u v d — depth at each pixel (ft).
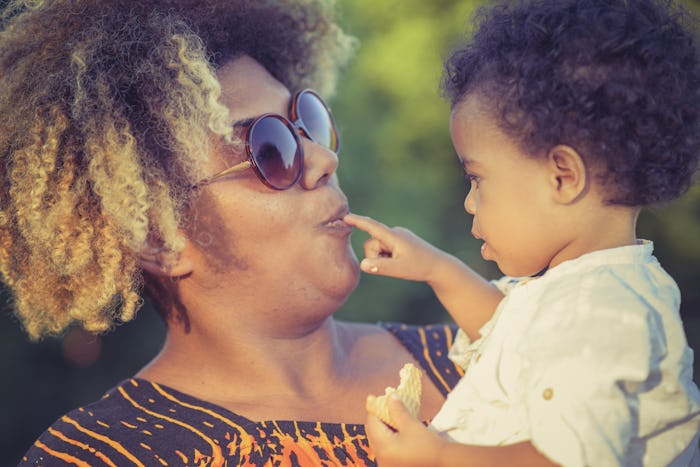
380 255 7.26
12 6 7.43
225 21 7.59
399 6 23.40
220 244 6.78
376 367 7.45
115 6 7.02
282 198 6.77
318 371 7.14
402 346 7.70
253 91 7.19
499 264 6.14
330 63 8.91
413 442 5.45
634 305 5.15
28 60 6.96
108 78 6.68
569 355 4.98
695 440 5.66
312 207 6.88
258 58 8.03
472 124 6.05
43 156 6.60
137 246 6.61
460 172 23.71
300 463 6.23
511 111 5.81
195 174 6.69
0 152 6.93
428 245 7.17
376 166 22.76
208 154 6.75
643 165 5.64
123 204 6.47
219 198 6.72
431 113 22.95
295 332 7.02
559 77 5.65
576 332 5.06
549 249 5.87
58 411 22.95
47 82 6.76
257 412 6.68
